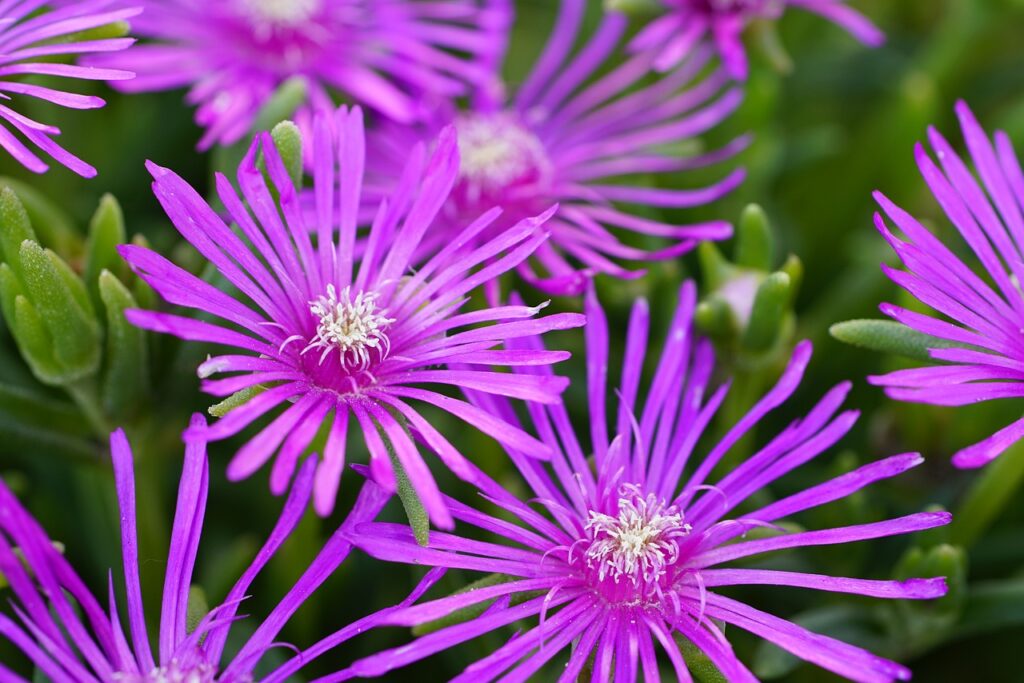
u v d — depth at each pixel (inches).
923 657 11.7
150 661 9.4
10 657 10.9
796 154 12.9
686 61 12.6
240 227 10.0
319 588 10.9
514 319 9.9
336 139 10.6
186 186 9.4
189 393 10.6
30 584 9.0
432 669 11.3
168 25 12.0
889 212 9.7
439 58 12.1
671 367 10.0
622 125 12.2
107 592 11.1
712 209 12.5
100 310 10.4
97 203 12.1
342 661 11.2
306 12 12.1
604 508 9.9
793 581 9.5
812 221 13.4
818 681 11.1
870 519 11.1
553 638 9.7
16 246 9.9
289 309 9.7
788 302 10.8
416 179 9.9
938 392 9.3
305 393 9.4
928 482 11.6
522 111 12.4
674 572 9.8
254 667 9.8
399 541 9.2
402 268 9.9
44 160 12.0
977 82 13.5
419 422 9.3
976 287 9.7
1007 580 11.7
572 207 11.2
